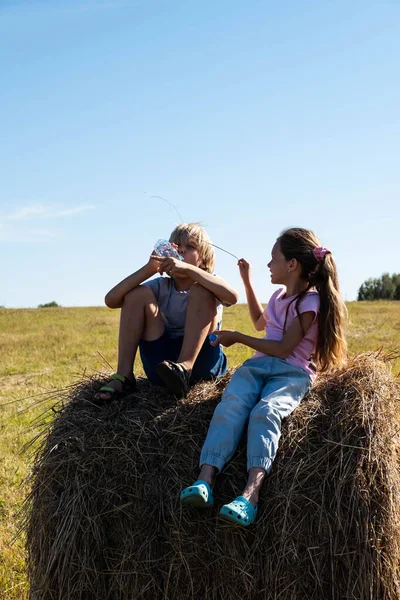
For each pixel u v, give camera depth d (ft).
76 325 69.77
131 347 13.96
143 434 12.32
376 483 11.34
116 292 14.07
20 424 27.37
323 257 13.55
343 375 13.16
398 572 11.34
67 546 11.79
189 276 13.71
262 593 11.30
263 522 11.34
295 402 12.42
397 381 13.42
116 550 11.84
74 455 12.26
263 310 15.53
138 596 11.64
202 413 12.71
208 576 11.53
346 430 11.72
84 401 13.34
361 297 110.73
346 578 11.09
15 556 16.44
